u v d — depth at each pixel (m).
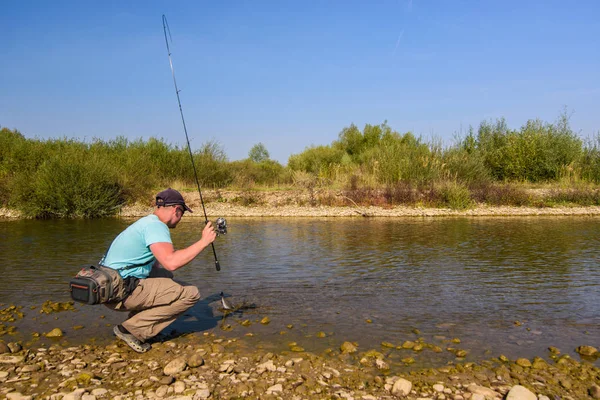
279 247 9.20
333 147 28.70
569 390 3.39
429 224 13.11
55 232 11.55
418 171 19.05
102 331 4.61
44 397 3.25
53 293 5.89
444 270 7.13
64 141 21.53
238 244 9.57
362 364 3.80
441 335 4.44
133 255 4.07
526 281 6.45
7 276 6.76
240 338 4.38
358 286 6.18
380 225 12.89
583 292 5.90
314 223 13.41
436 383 3.48
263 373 3.64
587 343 4.26
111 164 18.47
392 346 4.17
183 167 21.11
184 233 11.20
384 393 3.35
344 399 3.26
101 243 9.76
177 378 3.58
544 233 11.19
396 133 28.70
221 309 5.23
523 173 21.95
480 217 15.05
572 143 22.23
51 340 4.38
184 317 4.98
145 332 4.16
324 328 4.63
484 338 4.37
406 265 7.48
